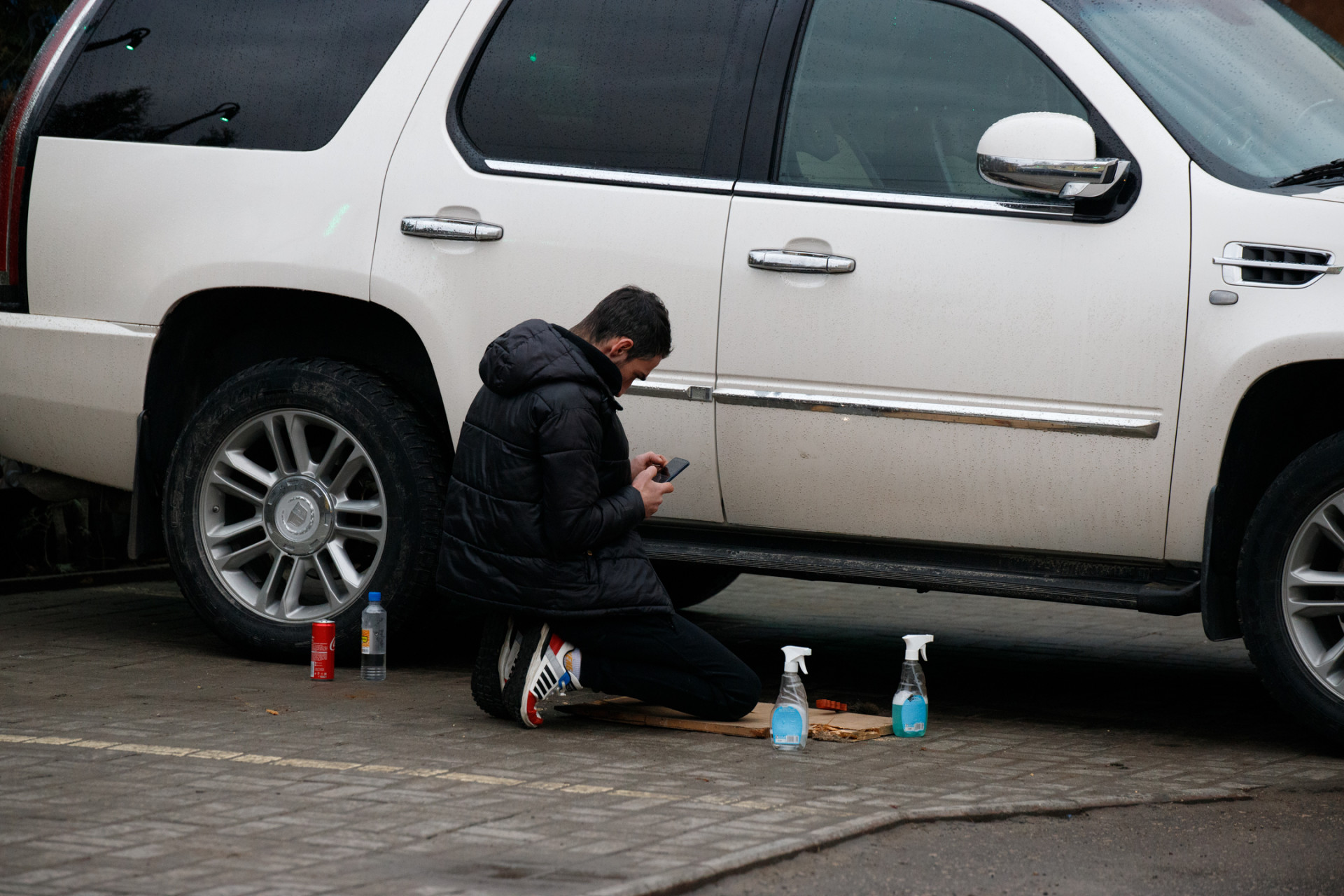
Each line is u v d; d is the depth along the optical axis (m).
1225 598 13.34
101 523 21.86
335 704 14.02
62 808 10.20
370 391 15.29
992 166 12.81
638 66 14.88
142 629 17.75
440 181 15.07
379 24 15.73
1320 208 12.57
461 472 13.27
